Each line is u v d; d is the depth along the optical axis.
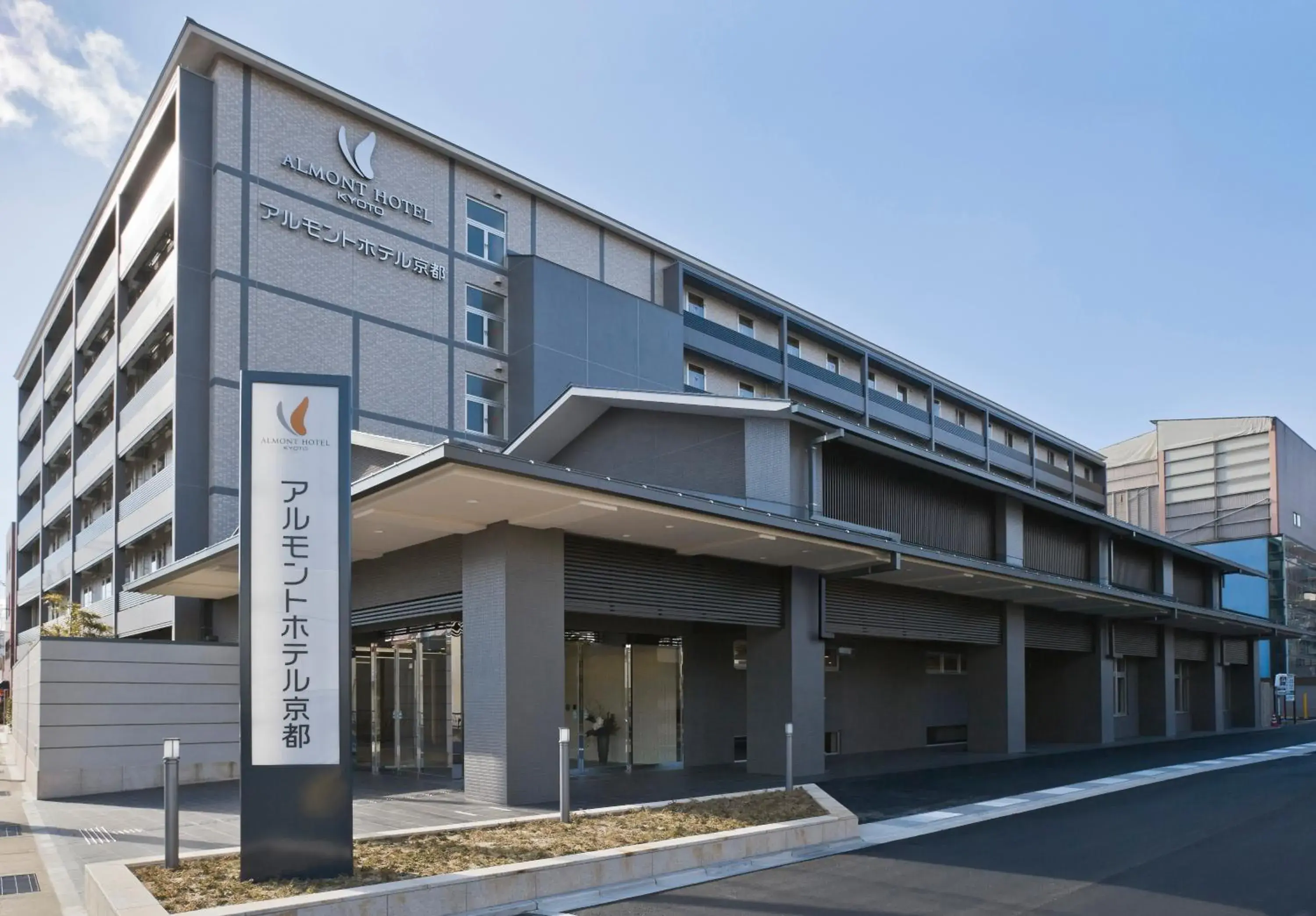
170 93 25.39
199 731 17.31
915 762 20.58
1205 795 15.30
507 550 13.33
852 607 19.00
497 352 30.00
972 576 19.00
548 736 13.41
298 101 26.36
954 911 7.87
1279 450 56.44
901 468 20.70
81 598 33.84
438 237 29.08
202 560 18.22
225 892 7.30
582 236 33.31
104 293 31.23
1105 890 8.59
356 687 19.78
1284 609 54.25
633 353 32.22
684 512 12.87
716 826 10.09
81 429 34.75
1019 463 50.75
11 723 32.75
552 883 8.17
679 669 19.20
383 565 16.88
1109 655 28.12
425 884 7.46
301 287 25.64
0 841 11.60
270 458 8.23
